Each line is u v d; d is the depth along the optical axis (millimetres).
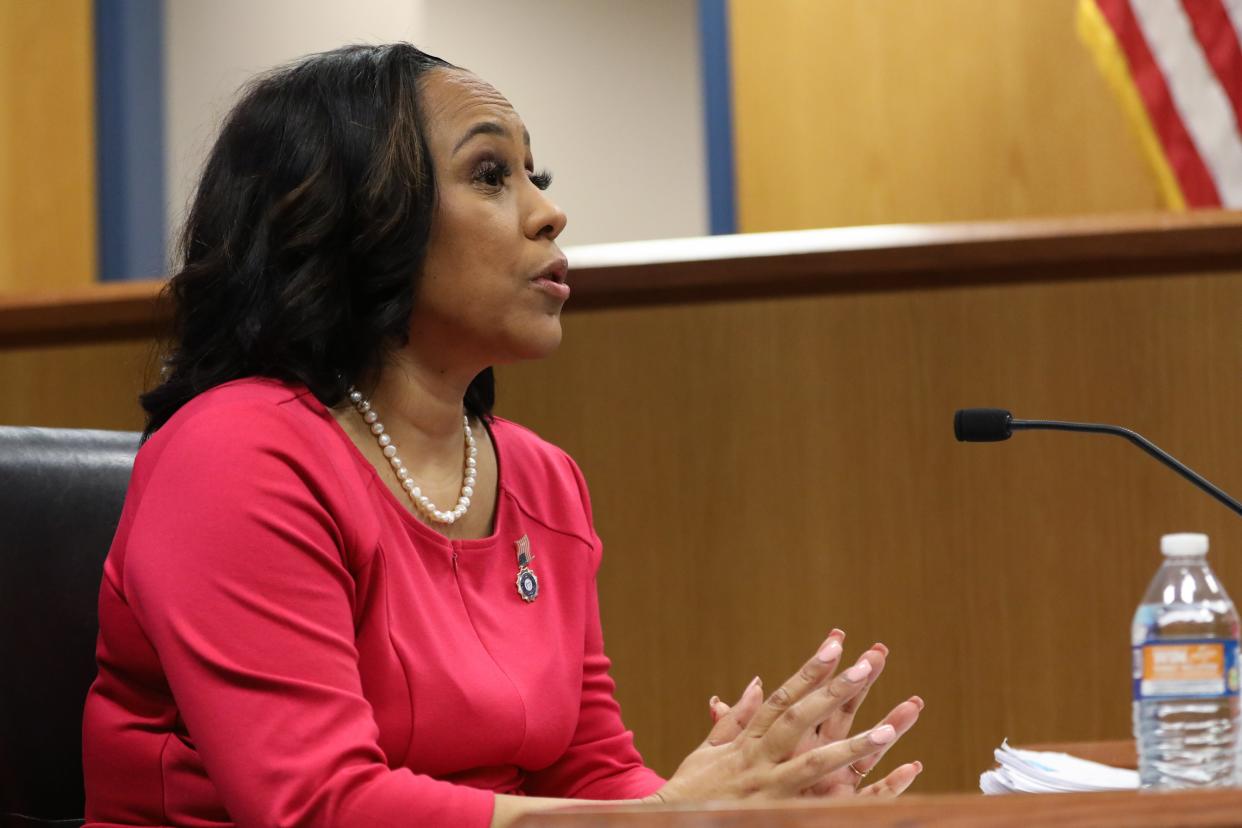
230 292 2334
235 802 1891
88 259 7629
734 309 4027
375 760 1927
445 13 9383
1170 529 3803
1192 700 2016
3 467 2270
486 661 2264
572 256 3998
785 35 6969
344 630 2039
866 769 2146
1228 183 4738
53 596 2285
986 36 6762
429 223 2316
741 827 1193
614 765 2598
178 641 1958
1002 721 3834
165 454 2098
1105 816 1149
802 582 3959
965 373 3910
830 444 3965
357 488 2203
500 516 2477
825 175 6938
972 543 3877
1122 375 3842
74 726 2291
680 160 9625
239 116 2412
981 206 6773
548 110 9586
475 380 2582
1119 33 4887
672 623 4016
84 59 7645
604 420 4078
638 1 9656
